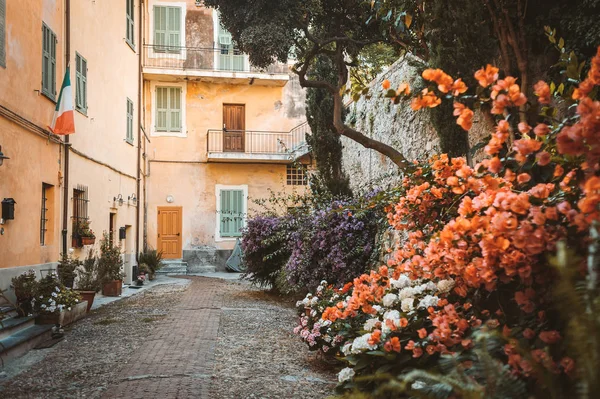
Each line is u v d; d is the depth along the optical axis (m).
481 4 6.47
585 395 1.61
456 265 3.13
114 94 17.11
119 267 15.59
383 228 10.62
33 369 6.78
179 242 24.31
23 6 10.01
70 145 12.41
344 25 11.80
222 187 24.70
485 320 3.25
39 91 10.80
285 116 25.17
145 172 23.50
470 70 6.52
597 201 2.32
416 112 11.02
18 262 9.73
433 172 4.45
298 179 25.11
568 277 1.83
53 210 11.69
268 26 10.83
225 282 19.36
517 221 2.85
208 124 24.72
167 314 11.42
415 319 3.82
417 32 8.01
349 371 4.09
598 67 2.67
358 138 10.48
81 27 13.77
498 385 2.08
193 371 6.46
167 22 24.19
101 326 9.98
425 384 3.03
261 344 8.29
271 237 14.50
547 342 2.55
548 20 6.23
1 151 8.83
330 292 7.49
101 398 5.42
